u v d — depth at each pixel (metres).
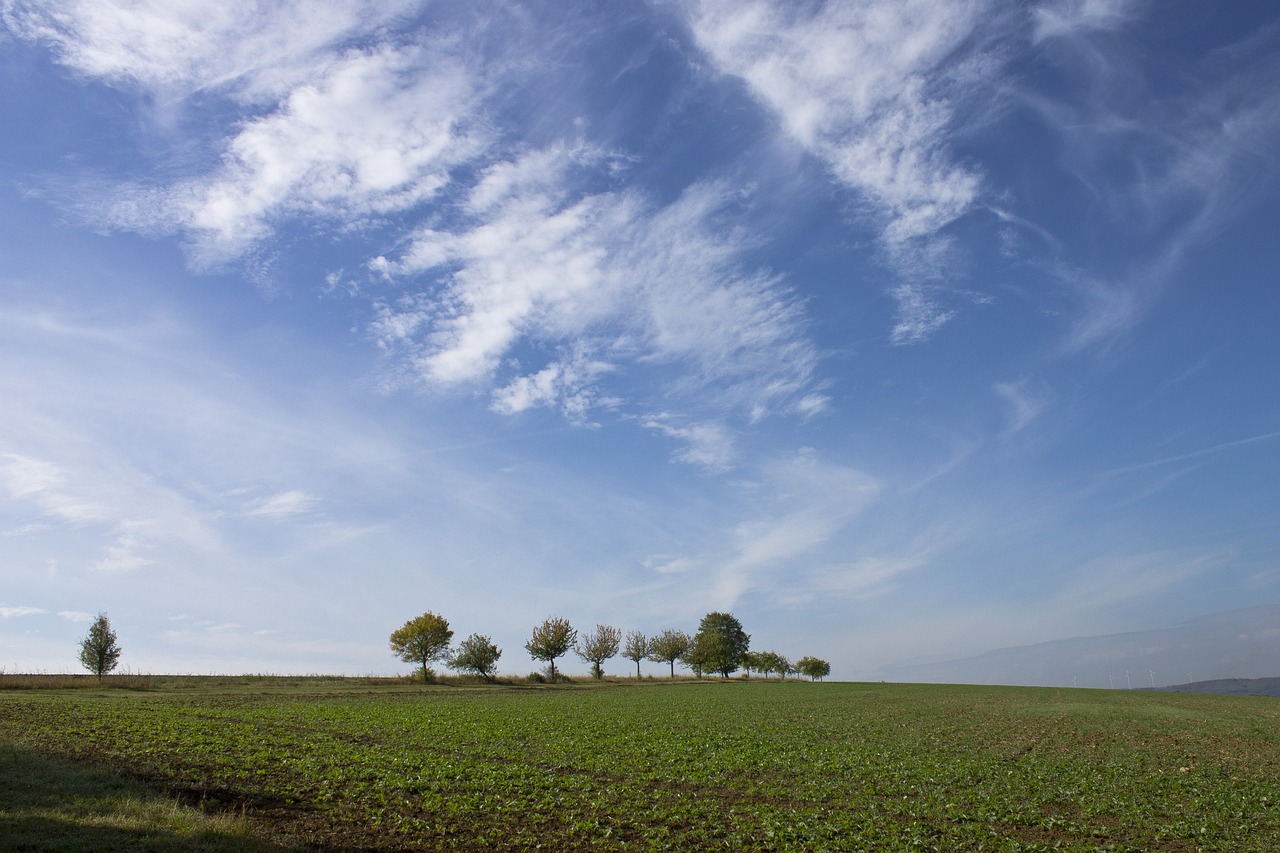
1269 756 37.47
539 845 17.69
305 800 20.47
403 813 19.84
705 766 30.62
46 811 15.07
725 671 146.00
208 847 14.13
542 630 116.62
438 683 96.75
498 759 30.64
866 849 18.47
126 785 19.19
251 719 40.00
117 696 52.06
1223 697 91.94
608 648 128.38
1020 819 22.11
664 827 19.75
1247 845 19.64
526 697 74.56
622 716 53.88
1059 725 52.75
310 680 84.12
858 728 49.25
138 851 13.23
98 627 77.38
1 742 24.64
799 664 172.38
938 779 28.84
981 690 105.38
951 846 19.08
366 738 35.22
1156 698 87.81
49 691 54.34
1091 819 22.56
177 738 29.30
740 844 18.48
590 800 22.92
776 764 31.83
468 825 19.08
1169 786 28.03
